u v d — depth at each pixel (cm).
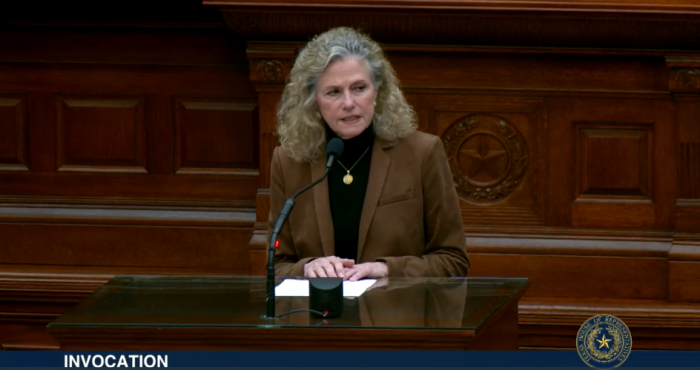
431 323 789
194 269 1841
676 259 1656
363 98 1069
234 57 1797
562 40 1627
